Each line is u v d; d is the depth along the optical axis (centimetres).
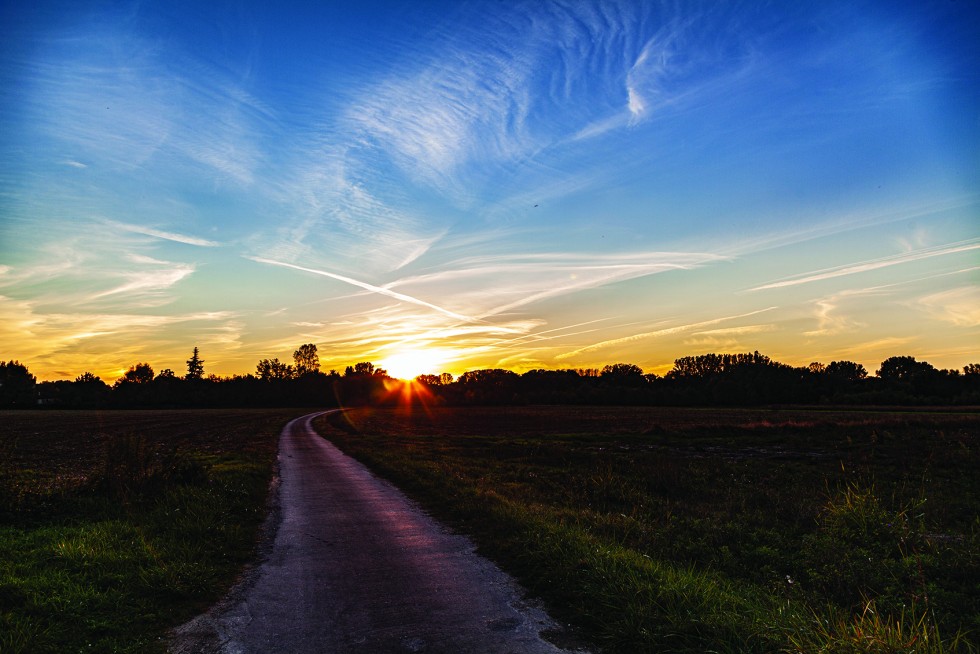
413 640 537
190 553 802
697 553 927
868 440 3309
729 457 2695
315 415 9744
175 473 1404
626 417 6894
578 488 1728
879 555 891
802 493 1591
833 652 449
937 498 1448
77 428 5225
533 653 506
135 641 530
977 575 787
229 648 524
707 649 484
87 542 836
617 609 577
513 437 4006
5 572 685
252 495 1391
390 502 1334
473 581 717
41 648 497
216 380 17475
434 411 10775
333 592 681
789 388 11769
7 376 13375
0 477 1165
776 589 726
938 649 465
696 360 15388
